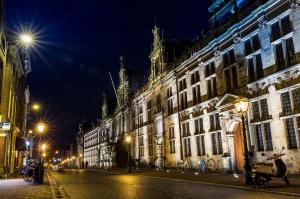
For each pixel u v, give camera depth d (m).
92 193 14.80
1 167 27.92
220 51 26.59
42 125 25.05
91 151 100.12
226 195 12.36
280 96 19.64
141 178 25.89
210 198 11.66
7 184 20.52
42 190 16.03
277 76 19.86
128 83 59.91
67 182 23.59
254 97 21.77
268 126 20.75
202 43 29.91
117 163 60.12
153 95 43.59
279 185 14.34
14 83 33.97
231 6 27.62
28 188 17.25
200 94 30.14
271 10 20.62
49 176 35.62
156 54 42.19
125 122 59.50
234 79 24.92
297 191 12.04
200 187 16.05
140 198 12.35
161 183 19.66
